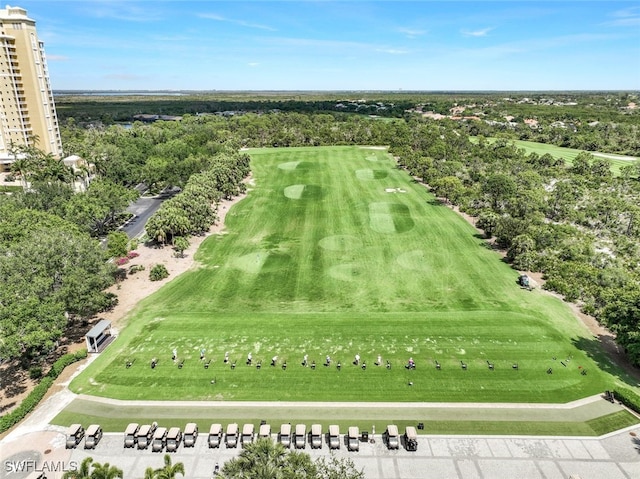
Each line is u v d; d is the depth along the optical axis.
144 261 71.06
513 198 91.38
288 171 133.88
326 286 62.75
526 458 34.00
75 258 51.41
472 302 57.88
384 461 33.78
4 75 125.88
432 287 62.16
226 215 94.75
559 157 149.75
